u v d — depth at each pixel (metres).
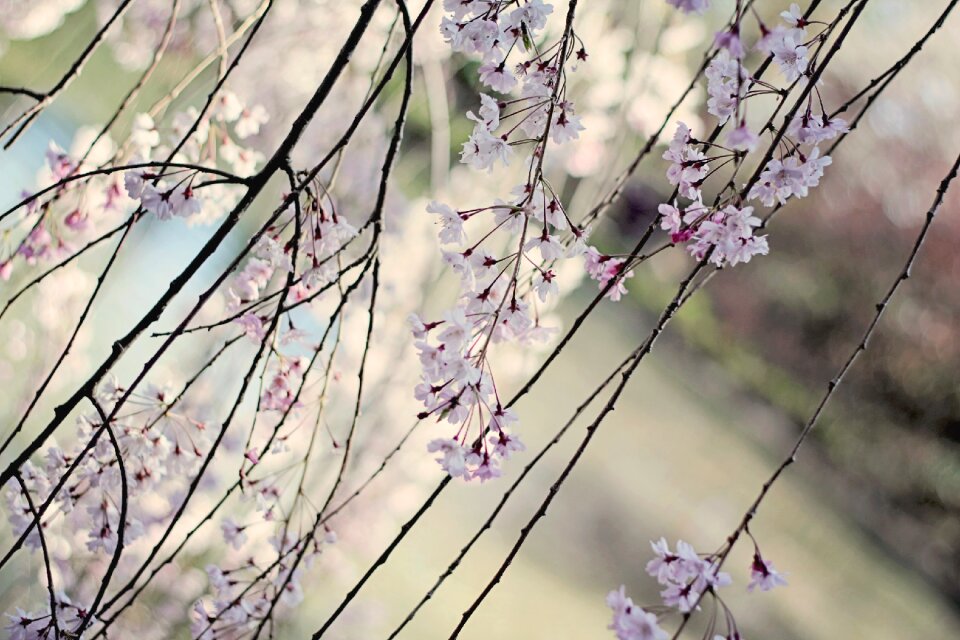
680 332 10.77
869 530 8.73
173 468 1.78
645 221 10.21
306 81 3.81
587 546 5.91
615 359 9.20
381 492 3.77
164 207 1.46
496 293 1.47
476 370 1.31
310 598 3.83
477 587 4.84
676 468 7.65
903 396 9.94
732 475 8.09
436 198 3.31
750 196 1.40
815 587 6.90
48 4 3.75
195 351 3.61
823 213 10.98
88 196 2.16
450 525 5.30
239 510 3.24
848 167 11.12
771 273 11.13
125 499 1.36
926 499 9.40
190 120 2.16
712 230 1.37
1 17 3.73
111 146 2.52
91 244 1.54
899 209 10.88
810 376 10.55
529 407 7.26
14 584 2.85
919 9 10.84
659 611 1.25
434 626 4.31
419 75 3.94
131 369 4.02
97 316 4.24
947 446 9.51
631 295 10.97
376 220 1.55
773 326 10.90
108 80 6.54
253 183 1.42
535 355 3.65
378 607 3.97
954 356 9.75
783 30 1.21
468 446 1.36
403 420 3.73
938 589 8.37
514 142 1.43
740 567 6.61
